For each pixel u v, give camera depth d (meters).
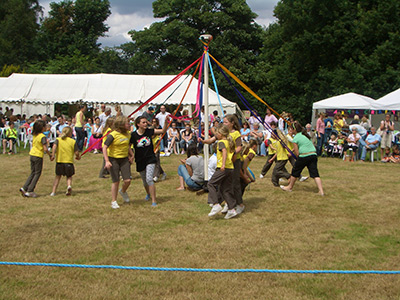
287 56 29.95
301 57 28.91
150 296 3.66
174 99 19.23
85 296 3.65
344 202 7.22
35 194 7.55
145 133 6.86
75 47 45.47
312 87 28.73
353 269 4.29
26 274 4.09
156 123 9.27
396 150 13.27
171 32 32.88
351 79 25.62
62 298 3.62
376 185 8.85
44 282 3.92
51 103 19.72
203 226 5.71
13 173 10.24
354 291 3.78
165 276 4.07
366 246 4.96
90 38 47.44
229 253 4.69
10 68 38.72
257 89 34.34
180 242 5.04
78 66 40.66
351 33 26.55
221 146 5.97
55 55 45.44
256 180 9.34
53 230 5.46
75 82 20.42
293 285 3.89
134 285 3.88
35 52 46.44
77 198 7.40
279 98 31.45
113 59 42.66
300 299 3.62
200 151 14.84
